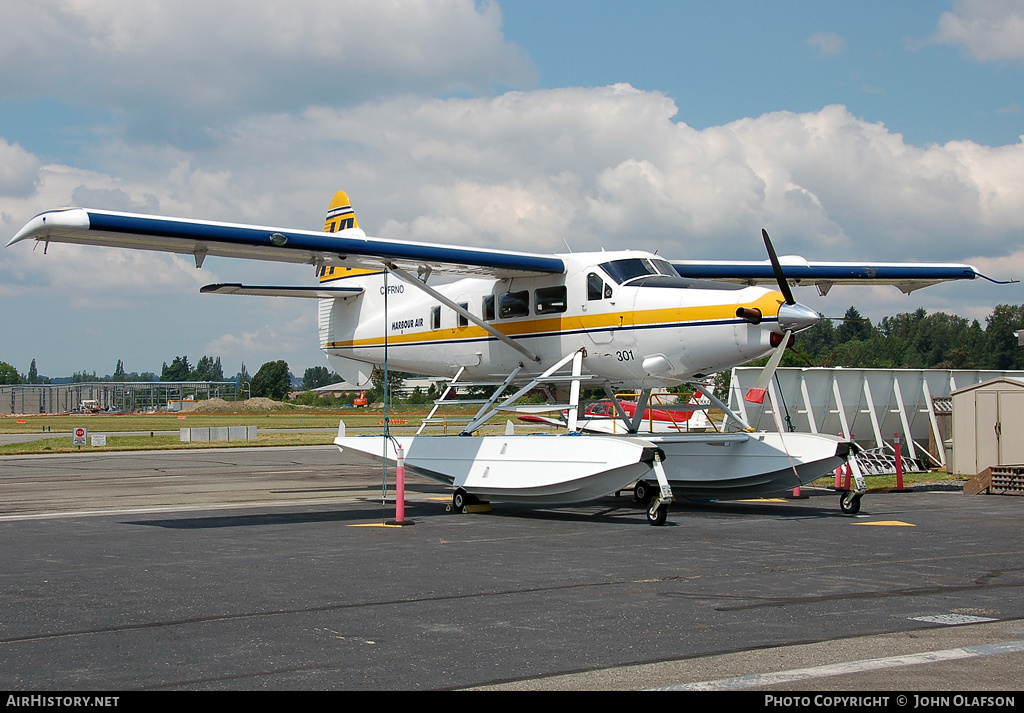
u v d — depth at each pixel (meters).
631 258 11.30
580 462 9.68
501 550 7.54
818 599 5.47
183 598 5.54
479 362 12.83
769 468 10.92
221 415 71.62
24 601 5.46
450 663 4.08
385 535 8.56
